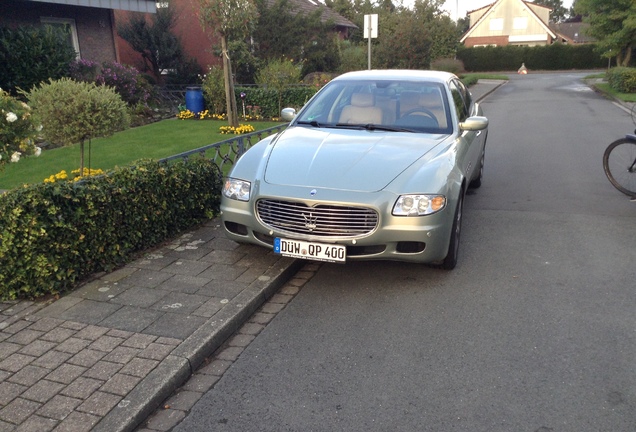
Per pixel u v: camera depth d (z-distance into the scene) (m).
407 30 20.67
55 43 12.57
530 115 16.66
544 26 60.59
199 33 21.62
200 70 20.70
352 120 5.46
